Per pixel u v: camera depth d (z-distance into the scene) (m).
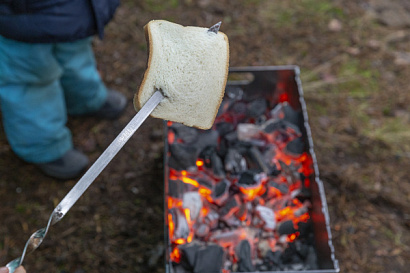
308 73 2.69
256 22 2.89
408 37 2.85
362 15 2.94
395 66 2.72
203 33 0.98
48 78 1.82
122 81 2.61
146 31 0.94
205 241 1.87
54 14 1.55
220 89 1.05
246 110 2.16
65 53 1.95
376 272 2.04
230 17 2.90
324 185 2.28
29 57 1.68
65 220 2.13
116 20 2.82
